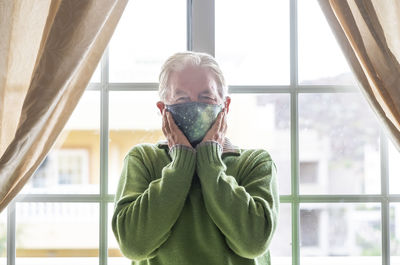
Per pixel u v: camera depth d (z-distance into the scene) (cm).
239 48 171
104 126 167
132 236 120
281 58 171
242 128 170
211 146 128
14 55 138
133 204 124
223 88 135
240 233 119
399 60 141
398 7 140
